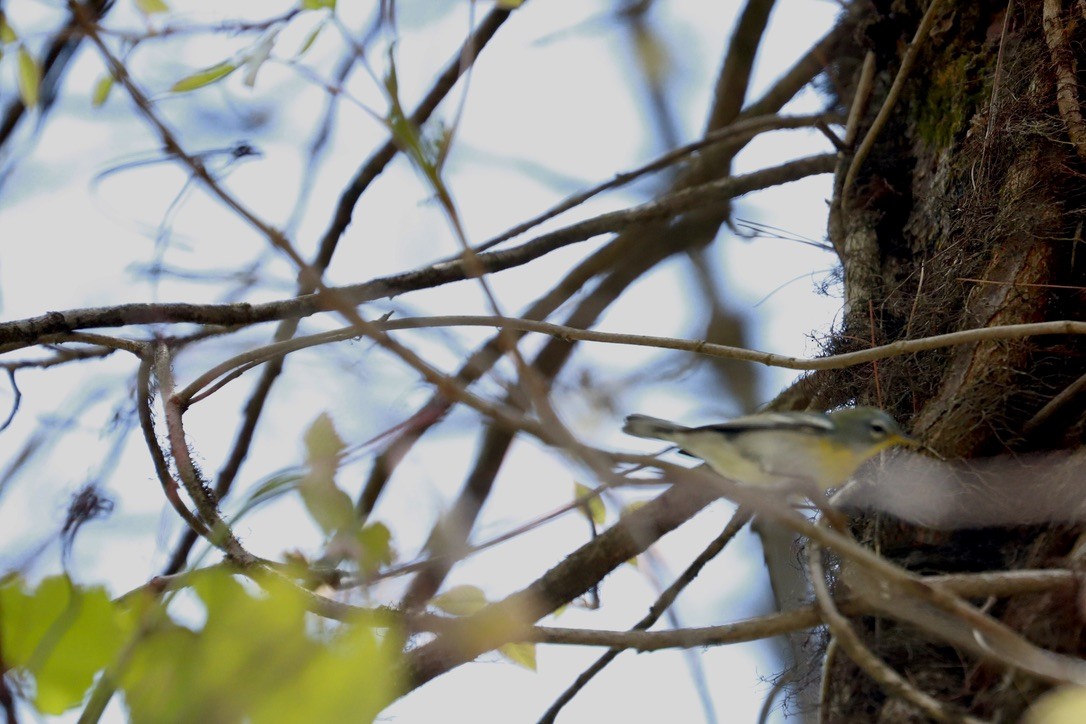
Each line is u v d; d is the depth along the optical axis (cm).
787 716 426
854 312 498
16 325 441
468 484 642
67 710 260
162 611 239
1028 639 319
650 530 424
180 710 227
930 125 526
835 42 694
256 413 550
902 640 355
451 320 418
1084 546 338
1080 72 457
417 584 394
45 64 555
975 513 388
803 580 463
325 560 314
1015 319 425
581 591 427
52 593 270
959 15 523
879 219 525
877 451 416
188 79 376
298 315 490
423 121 627
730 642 327
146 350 450
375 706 223
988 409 409
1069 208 442
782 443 384
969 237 457
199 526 393
